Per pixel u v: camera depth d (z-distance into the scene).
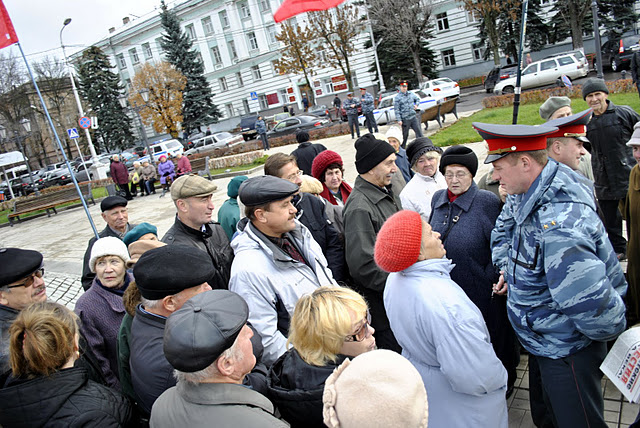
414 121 13.12
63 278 8.43
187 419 1.53
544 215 2.00
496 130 2.01
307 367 1.90
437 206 3.19
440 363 1.92
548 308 2.12
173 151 29.83
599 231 2.00
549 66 21.72
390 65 34.25
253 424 1.49
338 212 3.81
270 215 2.58
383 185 3.30
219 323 1.57
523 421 2.79
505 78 23.55
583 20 28.52
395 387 1.20
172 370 2.05
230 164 19.89
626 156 4.35
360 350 1.95
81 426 1.87
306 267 2.71
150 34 48.09
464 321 1.89
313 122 24.16
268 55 42.25
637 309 3.12
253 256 2.59
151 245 3.09
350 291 2.01
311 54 31.69
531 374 2.53
